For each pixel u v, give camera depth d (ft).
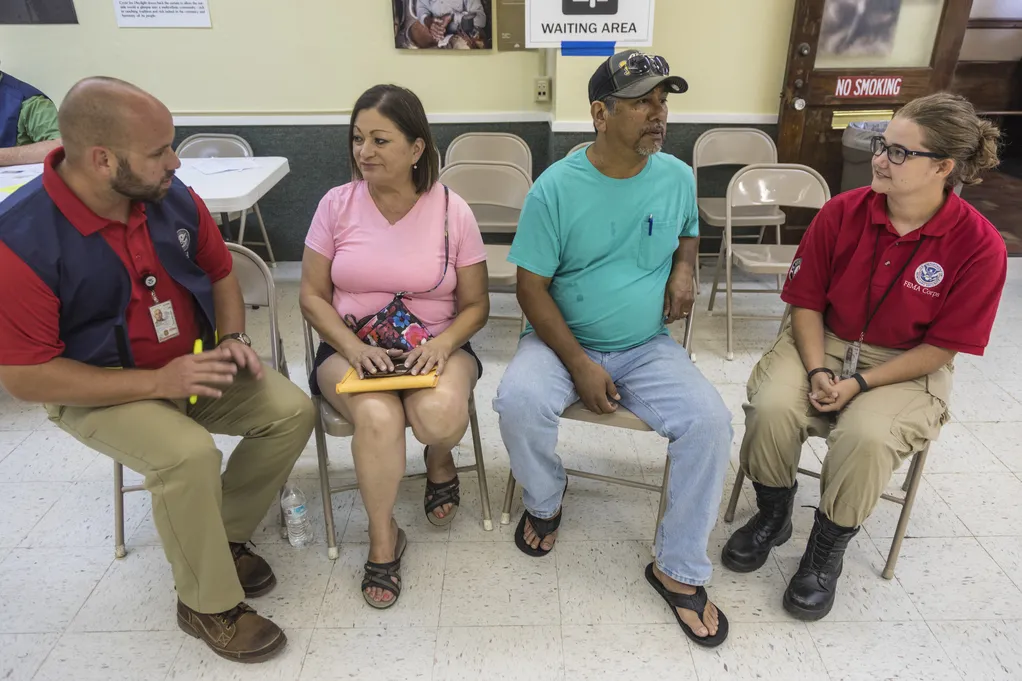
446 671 4.86
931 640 5.06
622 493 6.70
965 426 7.61
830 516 5.03
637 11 9.82
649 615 5.31
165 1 10.59
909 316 5.15
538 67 11.17
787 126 10.97
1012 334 9.64
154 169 4.14
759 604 5.41
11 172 8.57
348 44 10.98
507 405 5.22
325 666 4.90
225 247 5.37
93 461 7.16
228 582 4.78
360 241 5.52
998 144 4.79
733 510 6.20
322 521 6.31
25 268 4.03
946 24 10.43
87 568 5.78
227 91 11.27
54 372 4.26
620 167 5.36
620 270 5.58
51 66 11.00
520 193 8.77
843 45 10.66
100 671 4.88
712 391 5.18
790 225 12.15
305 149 11.64
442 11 10.70
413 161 5.30
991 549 5.90
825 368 5.36
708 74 10.93
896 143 4.73
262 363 5.54
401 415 5.14
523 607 5.39
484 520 6.20
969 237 4.87
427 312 5.73
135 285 4.56
